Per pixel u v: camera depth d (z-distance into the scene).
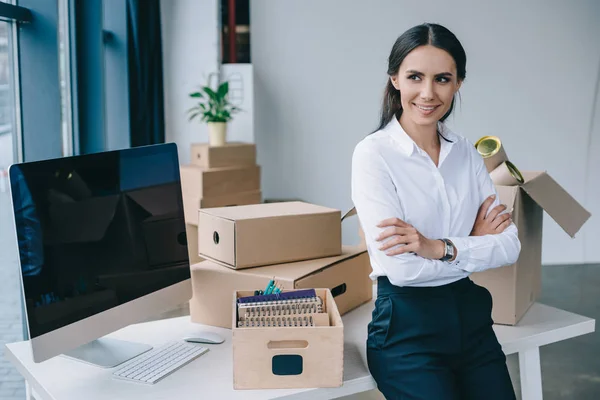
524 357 2.08
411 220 1.90
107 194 1.77
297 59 5.64
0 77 2.88
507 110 5.91
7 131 2.99
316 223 2.21
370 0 5.62
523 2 5.76
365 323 2.16
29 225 1.57
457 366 1.83
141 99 4.48
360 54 5.69
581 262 6.11
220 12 5.41
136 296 1.85
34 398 1.82
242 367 1.65
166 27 5.23
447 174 1.94
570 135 5.98
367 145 1.91
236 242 2.07
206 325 2.12
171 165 1.97
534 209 2.29
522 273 2.19
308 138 5.77
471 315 1.83
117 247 1.80
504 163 2.21
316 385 1.68
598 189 6.05
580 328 2.16
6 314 3.04
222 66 5.33
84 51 3.78
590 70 5.89
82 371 1.75
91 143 3.86
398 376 1.75
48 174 1.63
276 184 5.80
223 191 4.56
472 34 5.77
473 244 1.83
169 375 1.73
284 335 1.65
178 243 1.99
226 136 5.07
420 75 1.82
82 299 1.70
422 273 1.78
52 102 3.09
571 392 3.47
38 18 3.01
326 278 2.15
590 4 5.81
